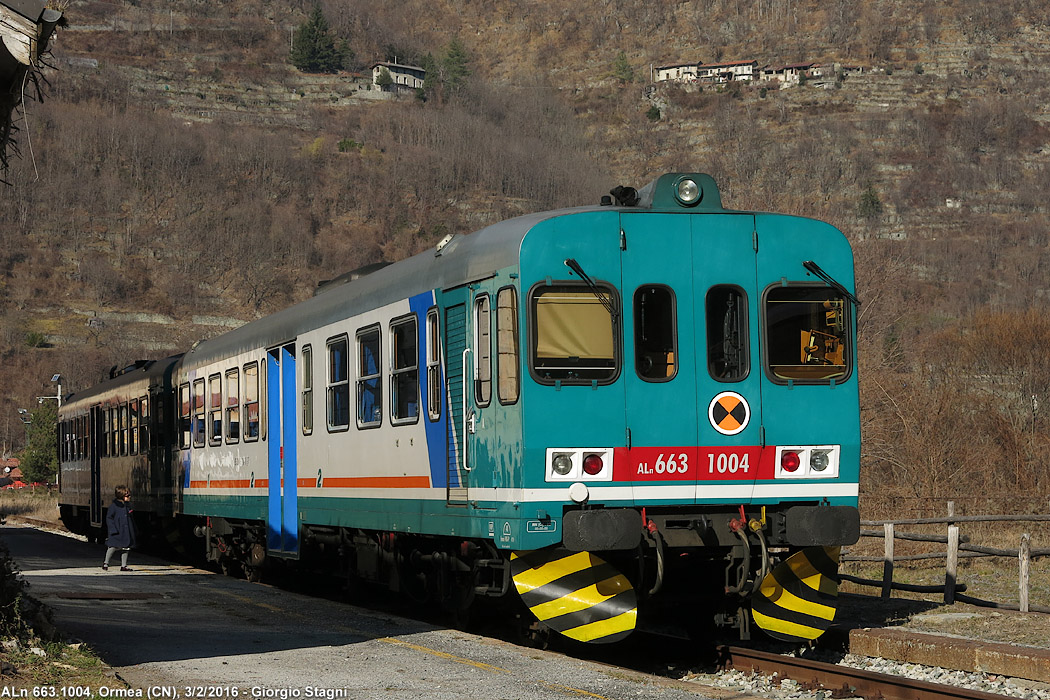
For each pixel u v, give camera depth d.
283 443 16.81
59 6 8.35
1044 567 18.55
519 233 10.71
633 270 10.77
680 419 10.70
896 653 11.15
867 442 32.06
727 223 11.06
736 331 11.00
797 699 9.59
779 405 10.98
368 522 13.91
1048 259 115.38
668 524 10.74
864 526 17.14
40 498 67.50
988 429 35.31
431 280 12.23
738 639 12.48
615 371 10.59
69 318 157.38
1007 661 10.20
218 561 21.28
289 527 16.62
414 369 12.66
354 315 14.39
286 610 14.30
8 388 135.25
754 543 10.75
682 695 8.96
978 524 22.69
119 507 21.28
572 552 10.77
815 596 11.37
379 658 10.59
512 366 10.59
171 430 23.20
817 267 11.19
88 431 31.59
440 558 12.74
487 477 10.95
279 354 17.20
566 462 10.42
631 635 12.63
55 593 16.03
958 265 108.31
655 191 11.05
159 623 12.96
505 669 10.00
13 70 8.41
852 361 11.23
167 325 159.75
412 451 12.67
